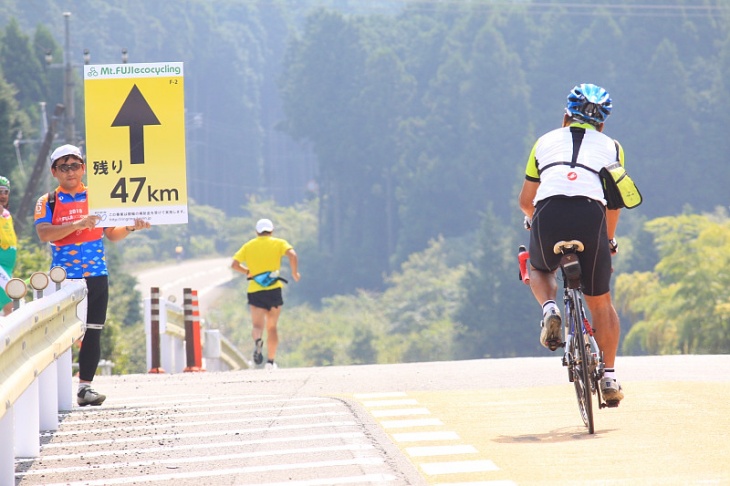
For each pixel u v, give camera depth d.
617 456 21.50
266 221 59.47
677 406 27.12
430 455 22.45
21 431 24.28
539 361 42.91
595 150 25.00
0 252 44.12
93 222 32.00
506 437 24.14
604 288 24.86
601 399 26.45
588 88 25.48
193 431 26.89
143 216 32.53
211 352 73.38
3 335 18.78
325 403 30.38
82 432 27.44
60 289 29.33
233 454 23.77
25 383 20.80
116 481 21.73
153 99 32.75
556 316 24.27
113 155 32.59
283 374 41.53
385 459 22.20
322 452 23.30
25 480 22.08
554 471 20.42
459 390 32.34
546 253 24.80
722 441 22.61
